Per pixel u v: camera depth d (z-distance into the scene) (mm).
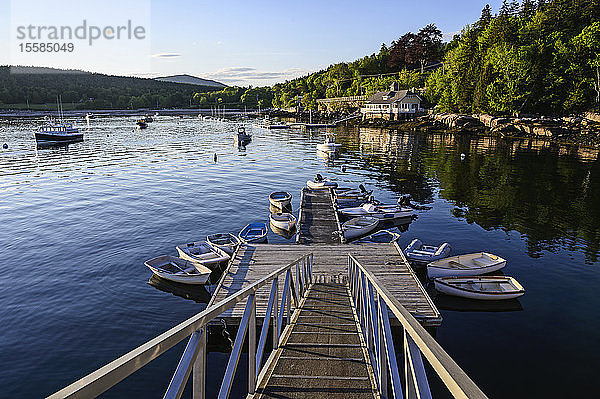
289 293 7094
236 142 64625
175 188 33219
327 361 5266
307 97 145250
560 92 64375
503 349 11570
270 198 28250
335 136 76500
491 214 25203
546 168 39156
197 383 2348
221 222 24250
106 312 13758
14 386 10156
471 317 13273
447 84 85312
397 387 2697
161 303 14414
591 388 9922
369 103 101250
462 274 15539
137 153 54594
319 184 31844
